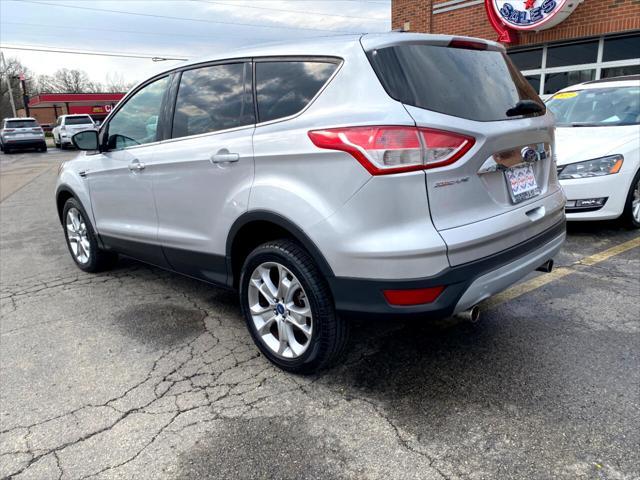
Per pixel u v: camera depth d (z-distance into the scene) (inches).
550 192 122.8
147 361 125.9
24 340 139.8
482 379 111.7
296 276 108.0
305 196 102.3
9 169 708.7
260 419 101.1
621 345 123.3
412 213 92.9
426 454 89.4
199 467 88.7
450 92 100.3
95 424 101.4
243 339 136.3
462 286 95.8
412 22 512.4
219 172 120.8
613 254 191.6
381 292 96.0
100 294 174.4
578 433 92.9
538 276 171.6
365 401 105.6
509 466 85.7
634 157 209.0
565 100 263.7
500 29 423.2
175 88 140.6
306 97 106.3
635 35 377.7
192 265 138.3
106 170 163.8
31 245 249.3
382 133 92.2
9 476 88.1
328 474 85.8
